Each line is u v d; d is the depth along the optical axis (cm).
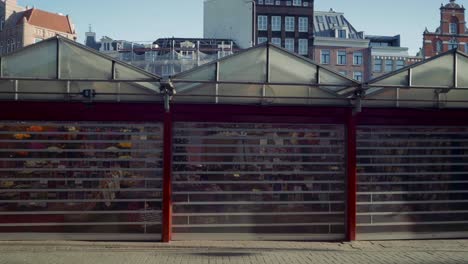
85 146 1168
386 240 1228
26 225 1148
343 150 1226
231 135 1198
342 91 1183
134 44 5394
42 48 1121
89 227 1161
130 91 1147
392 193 1240
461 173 1266
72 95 1136
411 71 1191
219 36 5759
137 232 1167
